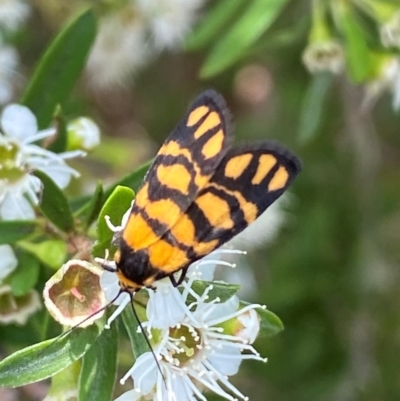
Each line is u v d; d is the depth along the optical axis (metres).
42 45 0.13
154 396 0.06
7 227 0.07
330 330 0.11
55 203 0.07
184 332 0.06
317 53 0.09
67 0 0.11
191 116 0.06
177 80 0.16
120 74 0.11
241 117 0.15
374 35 0.09
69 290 0.06
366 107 0.10
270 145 0.06
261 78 0.16
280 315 0.11
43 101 0.07
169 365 0.06
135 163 0.11
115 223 0.06
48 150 0.07
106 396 0.06
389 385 0.11
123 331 0.07
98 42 0.11
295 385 0.11
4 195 0.07
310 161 0.12
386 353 0.11
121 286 0.06
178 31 0.11
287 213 0.11
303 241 0.11
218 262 0.06
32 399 0.09
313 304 0.11
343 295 0.11
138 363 0.06
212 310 0.06
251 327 0.06
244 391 0.11
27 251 0.07
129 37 0.11
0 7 0.10
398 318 0.11
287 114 0.13
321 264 0.11
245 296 0.11
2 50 0.10
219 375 0.06
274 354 0.11
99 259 0.06
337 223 0.11
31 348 0.06
